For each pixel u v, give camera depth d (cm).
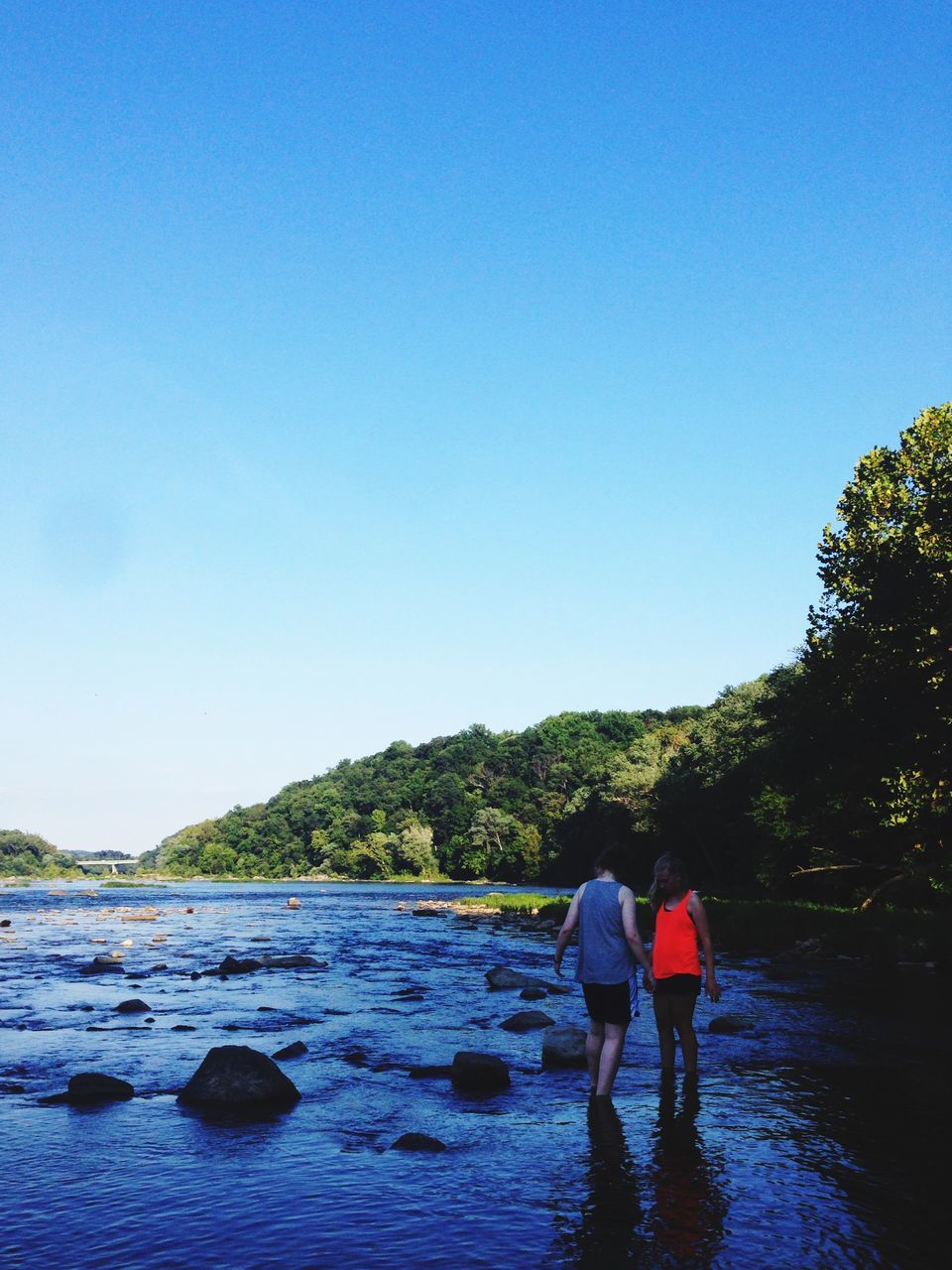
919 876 3177
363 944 2770
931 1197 538
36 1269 436
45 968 1995
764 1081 838
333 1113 744
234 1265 442
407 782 17225
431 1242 471
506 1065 936
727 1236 479
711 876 6912
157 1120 723
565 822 11131
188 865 18700
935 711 2966
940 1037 1076
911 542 3262
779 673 5981
